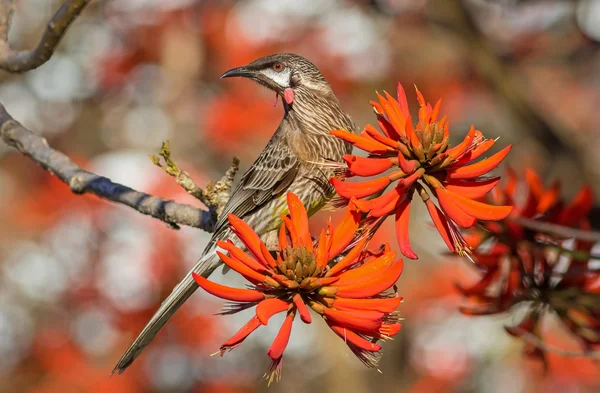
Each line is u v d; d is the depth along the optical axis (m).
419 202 14.90
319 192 6.39
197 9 14.98
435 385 13.63
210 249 5.66
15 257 12.88
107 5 15.09
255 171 6.50
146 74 15.52
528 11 15.07
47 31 5.58
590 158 14.23
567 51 14.91
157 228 12.36
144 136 15.60
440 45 14.41
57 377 11.51
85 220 12.82
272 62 6.45
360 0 14.37
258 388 13.81
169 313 5.64
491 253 5.37
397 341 13.98
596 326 5.32
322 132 6.32
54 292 12.21
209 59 14.98
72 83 15.90
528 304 5.55
